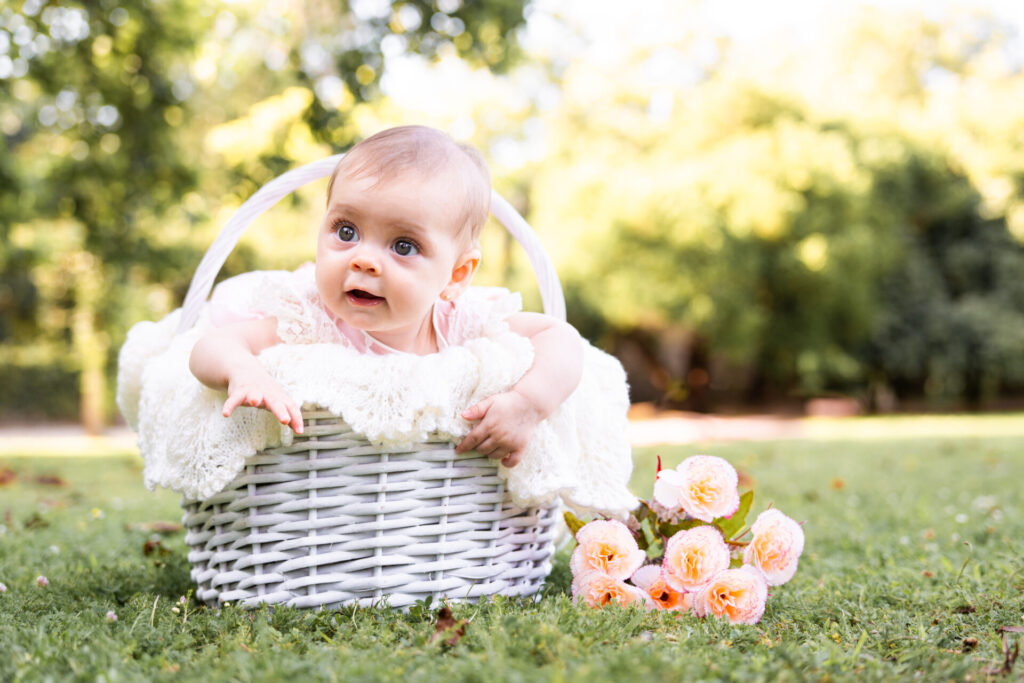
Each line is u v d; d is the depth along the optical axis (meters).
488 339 1.82
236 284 2.04
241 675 1.28
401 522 1.65
